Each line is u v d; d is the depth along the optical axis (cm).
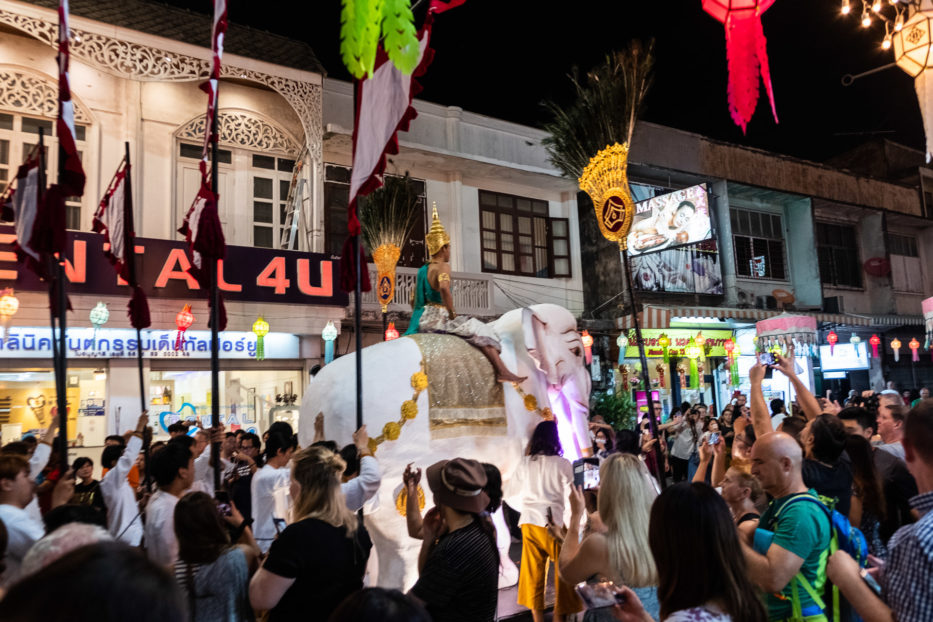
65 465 404
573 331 681
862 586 239
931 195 2409
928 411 233
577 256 1645
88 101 1095
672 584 217
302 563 278
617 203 687
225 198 1210
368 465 385
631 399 1554
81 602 95
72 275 988
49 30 988
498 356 577
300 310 1176
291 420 1200
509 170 1497
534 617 510
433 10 356
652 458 892
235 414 1158
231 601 279
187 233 447
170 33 1097
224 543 291
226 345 1134
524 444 575
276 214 1259
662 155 1766
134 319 511
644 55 718
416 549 498
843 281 2123
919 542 209
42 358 996
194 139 1190
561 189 1645
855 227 2194
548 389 630
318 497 303
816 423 372
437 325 594
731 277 1823
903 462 400
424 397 524
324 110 1312
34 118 1059
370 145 380
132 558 105
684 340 1769
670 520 219
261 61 1162
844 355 1970
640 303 1581
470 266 1480
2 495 353
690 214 1466
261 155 1255
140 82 1142
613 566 304
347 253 417
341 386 512
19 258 451
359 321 416
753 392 453
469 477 310
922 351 2238
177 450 384
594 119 705
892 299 2138
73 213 1070
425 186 1450
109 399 1045
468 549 302
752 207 1958
